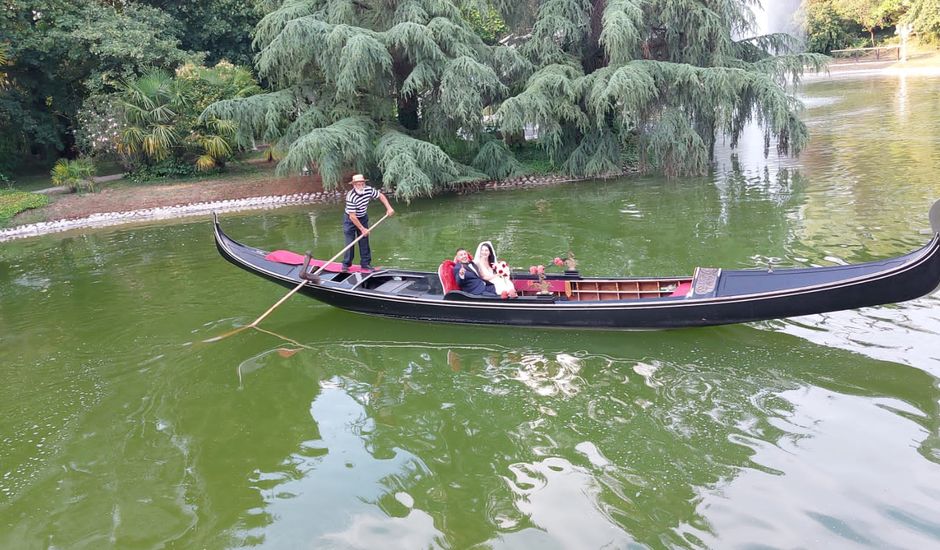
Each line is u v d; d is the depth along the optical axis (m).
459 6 20.00
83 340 8.69
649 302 7.32
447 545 4.50
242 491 5.29
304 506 5.04
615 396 6.36
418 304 8.30
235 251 9.48
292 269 9.18
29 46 19.50
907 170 14.85
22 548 4.77
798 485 4.83
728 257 10.05
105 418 6.62
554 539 4.46
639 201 14.70
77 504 5.26
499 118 16.58
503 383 6.81
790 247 10.20
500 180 18.56
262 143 27.27
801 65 17.00
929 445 5.19
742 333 7.52
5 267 13.00
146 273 11.77
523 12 18.66
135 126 19.91
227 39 26.08
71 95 22.89
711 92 16.27
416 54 16.41
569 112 16.92
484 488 5.10
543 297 7.76
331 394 6.88
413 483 5.24
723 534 4.40
